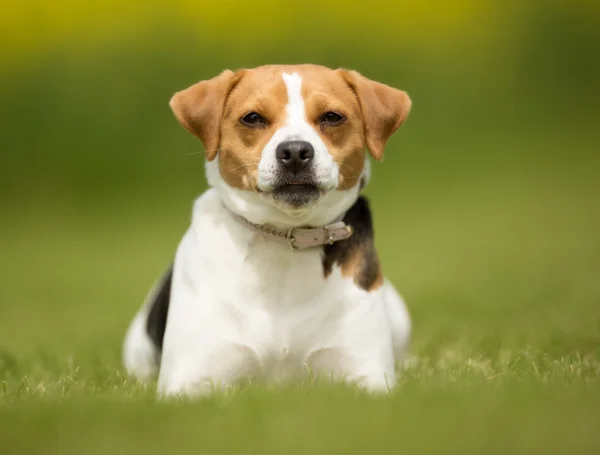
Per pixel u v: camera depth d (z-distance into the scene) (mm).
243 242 6922
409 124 32500
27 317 13688
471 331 10258
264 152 6617
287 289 6887
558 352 8406
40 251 22000
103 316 13508
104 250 21734
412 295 13844
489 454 4855
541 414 5379
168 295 7773
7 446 5148
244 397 6031
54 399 6379
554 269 15977
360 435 5113
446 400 5766
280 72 6984
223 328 6891
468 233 21656
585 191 26422
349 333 6910
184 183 29953
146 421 5527
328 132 6832
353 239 7059
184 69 32438
